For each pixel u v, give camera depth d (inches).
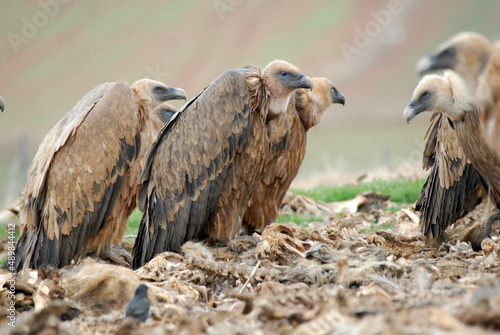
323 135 3171.8
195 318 361.1
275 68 578.6
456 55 359.9
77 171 552.1
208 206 569.0
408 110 507.2
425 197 597.9
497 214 521.7
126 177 588.1
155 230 572.1
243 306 398.9
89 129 560.7
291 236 552.1
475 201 593.0
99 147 559.5
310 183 1227.2
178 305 416.2
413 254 567.2
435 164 586.6
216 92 569.3
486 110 356.2
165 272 501.4
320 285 440.8
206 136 562.9
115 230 590.6
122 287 429.7
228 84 568.4
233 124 561.0
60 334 330.3
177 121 582.2
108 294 430.9
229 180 573.6
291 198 904.9
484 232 569.3
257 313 352.5
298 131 634.8
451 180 565.6
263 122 581.3
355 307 334.6
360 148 2795.3
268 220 642.2
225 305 430.6
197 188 564.1
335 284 425.1
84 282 437.4
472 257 518.6
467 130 493.4
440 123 577.9
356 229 715.4
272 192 637.3
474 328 280.4
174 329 340.2
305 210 871.1
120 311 418.0
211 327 346.0
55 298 439.8
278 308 350.9
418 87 506.0
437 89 495.5
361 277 432.5
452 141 560.7
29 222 549.0
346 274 421.7
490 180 516.4
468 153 507.8
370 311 323.0
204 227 590.2
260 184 626.2
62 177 549.6
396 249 568.4
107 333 366.3
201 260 491.2
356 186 984.3
